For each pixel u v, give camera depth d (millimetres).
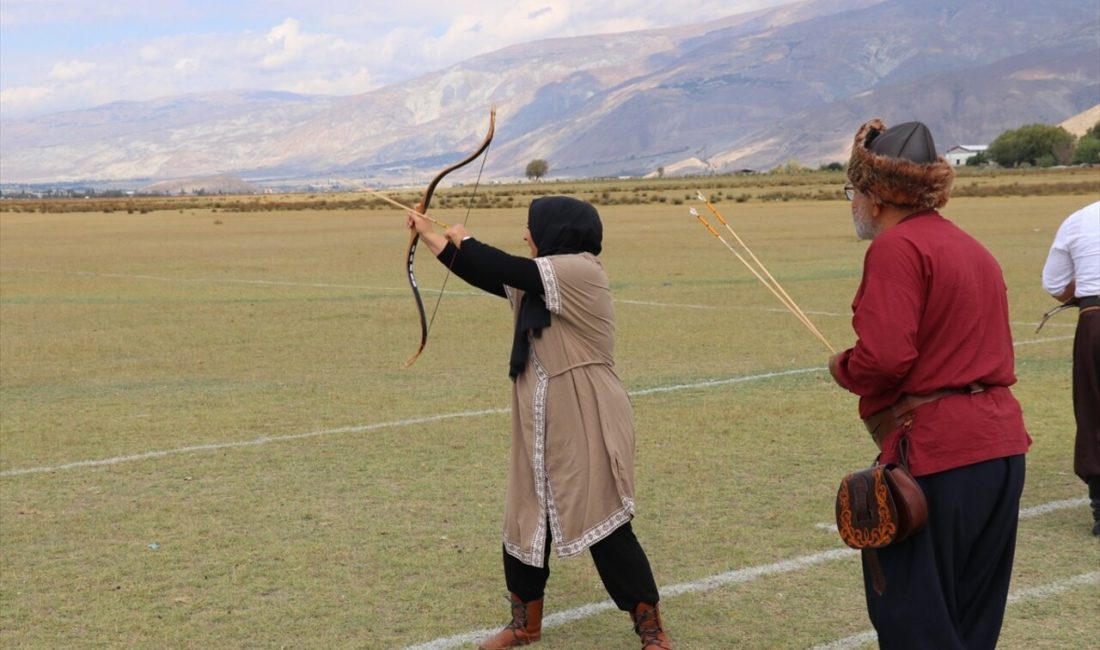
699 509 8031
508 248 38656
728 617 6039
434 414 11555
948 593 4113
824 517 7809
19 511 8211
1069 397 11906
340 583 6645
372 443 10258
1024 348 15422
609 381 5469
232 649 5684
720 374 13648
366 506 8234
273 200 145375
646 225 54875
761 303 21297
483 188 198125
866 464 9242
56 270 33406
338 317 20562
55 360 15789
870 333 4027
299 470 9305
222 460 9688
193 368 14922
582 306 5367
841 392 12344
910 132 4172
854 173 4289
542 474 5426
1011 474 4145
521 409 5516
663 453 9688
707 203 4844
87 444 10383
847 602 6234
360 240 48219
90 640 5816
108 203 143625
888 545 4086
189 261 36625
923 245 4066
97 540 7508
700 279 26438
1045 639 5645
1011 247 33469
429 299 23641
